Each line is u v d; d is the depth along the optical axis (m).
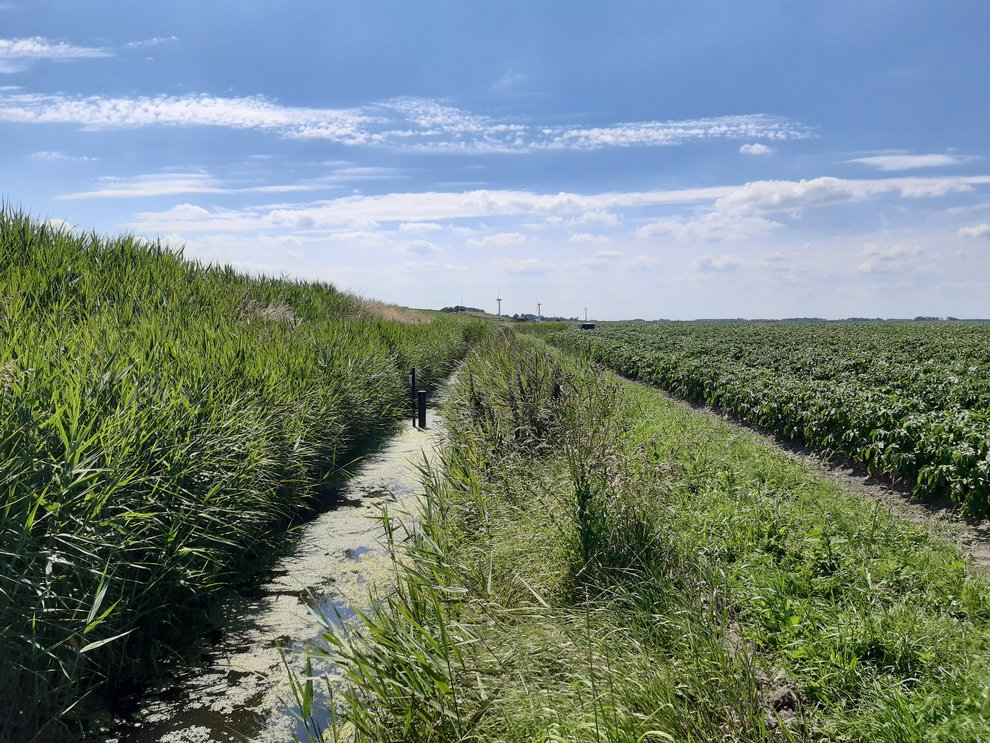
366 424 12.85
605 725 3.43
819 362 20.88
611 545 5.72
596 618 4.72
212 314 12.37
